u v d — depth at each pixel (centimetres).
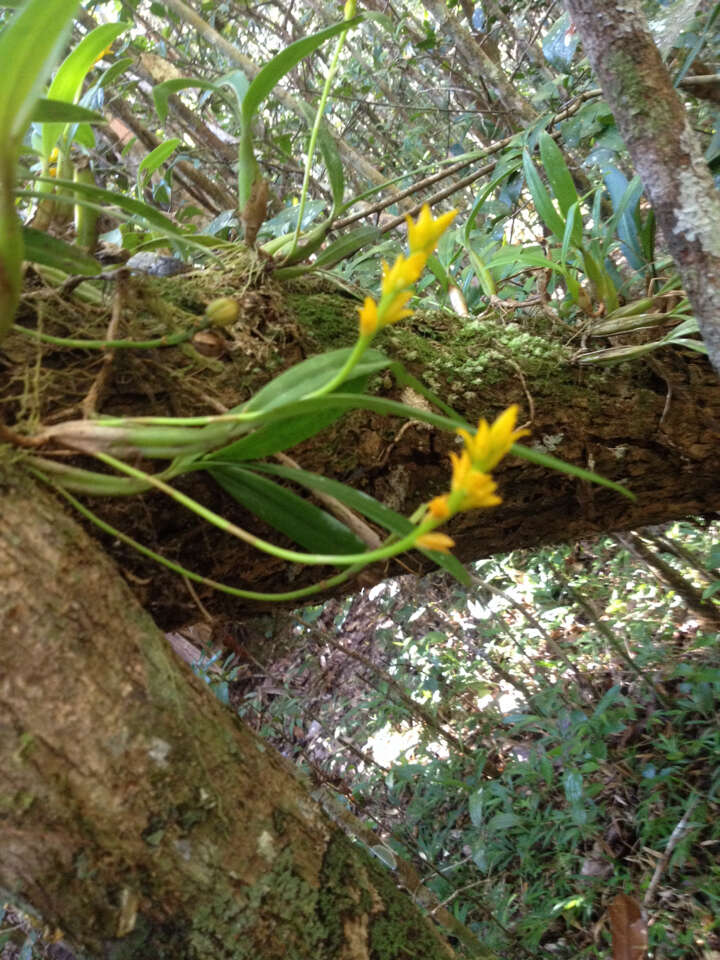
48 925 33
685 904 75
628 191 64
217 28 158
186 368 41
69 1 25
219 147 151
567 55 90
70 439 30
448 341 56
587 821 82
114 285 40
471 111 126
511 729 103
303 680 137
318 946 35
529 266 83
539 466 56
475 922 84
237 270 47
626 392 59
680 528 108
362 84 170
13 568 28
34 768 29
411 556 55
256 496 36
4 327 30
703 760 89
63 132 47
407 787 110
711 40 84
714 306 50
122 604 32
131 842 31
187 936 32
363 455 48
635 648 108
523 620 126
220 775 34
